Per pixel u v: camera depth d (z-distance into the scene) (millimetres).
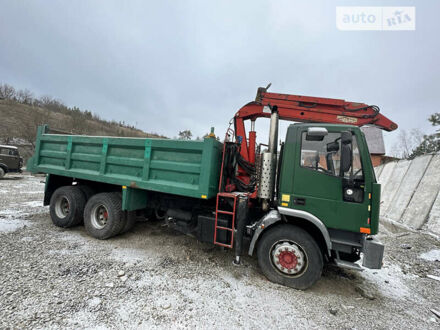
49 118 26375
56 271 2764
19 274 2621
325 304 2533
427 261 4102
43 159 4961
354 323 2236
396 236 5672
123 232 4262
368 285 3115
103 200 3943
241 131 4188
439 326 2279
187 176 3336
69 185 4910
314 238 2920
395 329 2193
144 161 3629
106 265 3023
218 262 3393
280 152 3297
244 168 3775
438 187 6215
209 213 3641
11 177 12992
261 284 2852
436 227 5578
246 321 2139
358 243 2662
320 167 2828
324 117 3605
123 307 2191
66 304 2166
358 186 2645
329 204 2736
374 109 3396
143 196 4098
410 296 2893
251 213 3529
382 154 15734
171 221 4043
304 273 2742
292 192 2914
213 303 2379
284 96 3838
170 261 3307
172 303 2318
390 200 8164
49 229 4332
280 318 2225
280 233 2887
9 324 1850
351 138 2600
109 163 4012
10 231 4035
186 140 3322
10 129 23547
